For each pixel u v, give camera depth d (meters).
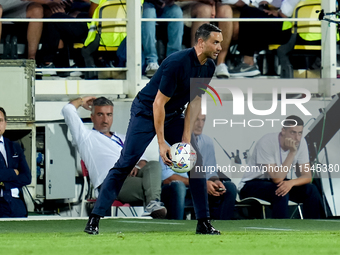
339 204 25.30
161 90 13.59
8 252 10.02
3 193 22.44
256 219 22.77
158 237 13.26
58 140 24.92
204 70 14.07
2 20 25.16
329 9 26.47
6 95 24.91
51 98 25.64
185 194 23.39
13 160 22.78
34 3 26.58
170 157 13.92
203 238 12.88
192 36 26.53
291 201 24.73
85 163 24.27
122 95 25.81
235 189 23.64
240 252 9.88
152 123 14.04
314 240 12.35
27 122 24.94
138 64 25.59
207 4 26.42
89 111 25.03
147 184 23.22
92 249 10.45
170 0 26.22
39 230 17.16
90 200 24.05
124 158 14.18
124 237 13.30
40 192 25.23
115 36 26.56
